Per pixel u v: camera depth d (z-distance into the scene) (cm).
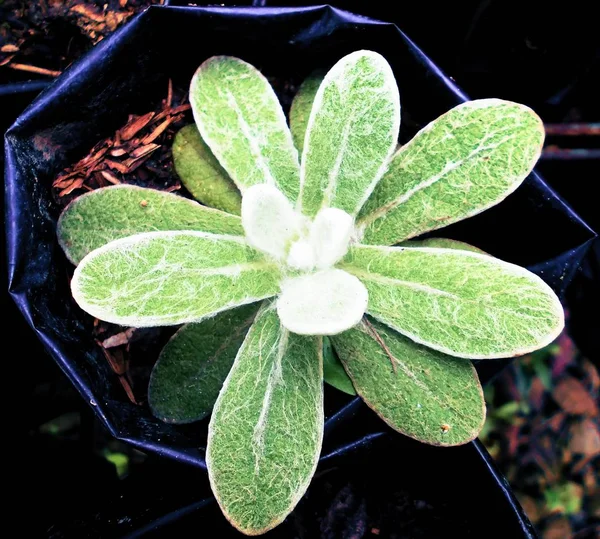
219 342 21
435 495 25
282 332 19
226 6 22
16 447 27
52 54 25
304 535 25
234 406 19
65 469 27
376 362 20
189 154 22
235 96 21
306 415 19
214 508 23
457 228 24
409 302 19
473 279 19
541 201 22
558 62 31
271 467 19
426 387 20
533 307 18
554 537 28
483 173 20
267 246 19
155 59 22
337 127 19
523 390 30
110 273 17
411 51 22
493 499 23
